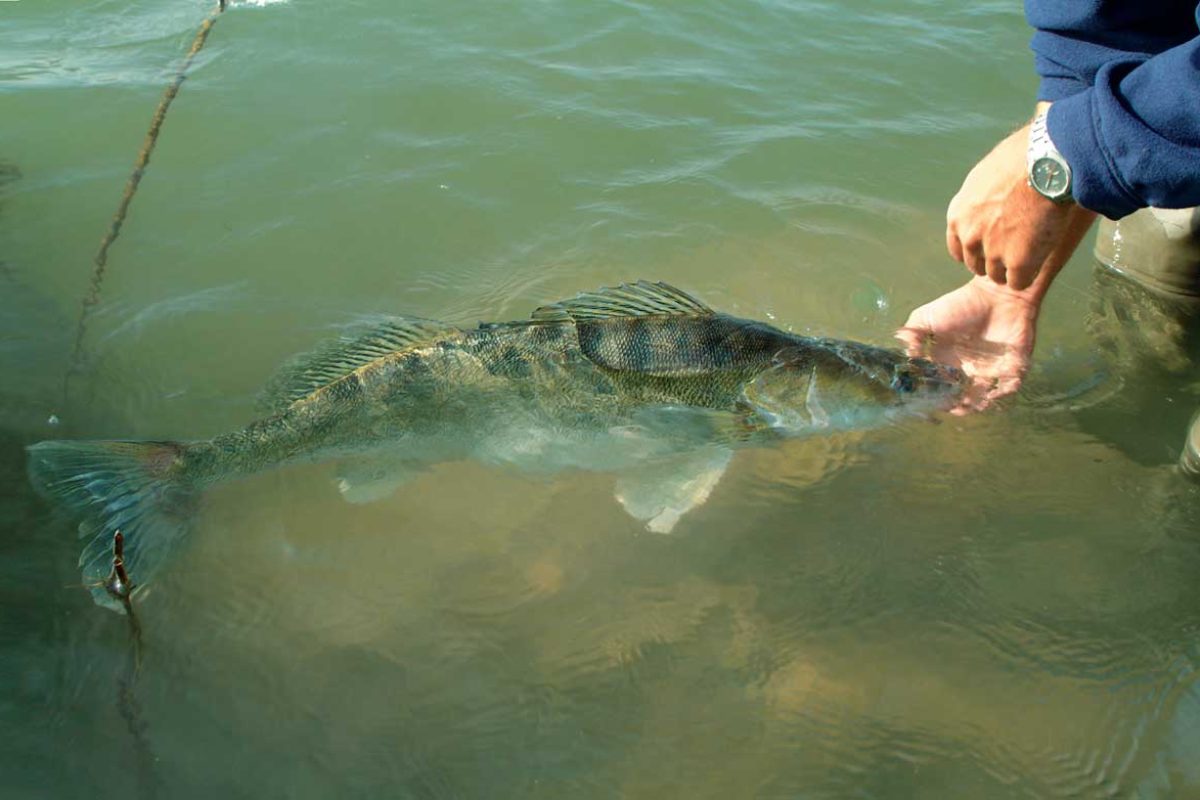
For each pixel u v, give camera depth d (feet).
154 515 3.34
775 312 4.14
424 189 4.64
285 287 4.17
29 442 3.52
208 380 3.79
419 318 3.67
